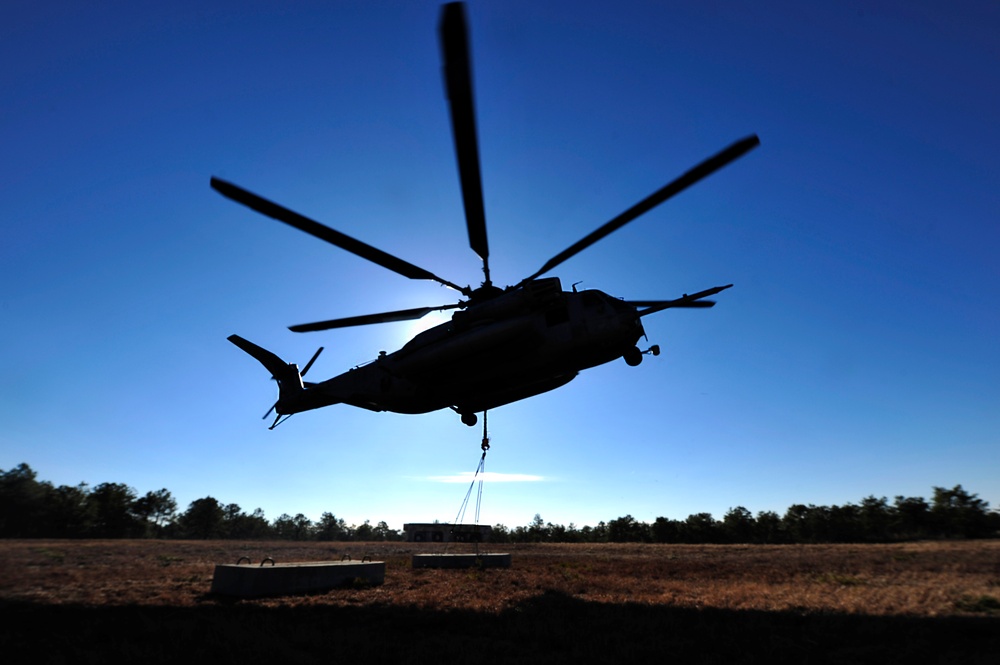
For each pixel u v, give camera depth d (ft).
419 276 35.24
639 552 137.59
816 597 44.65
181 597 45.73
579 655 26.91
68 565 68.80
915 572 65.26
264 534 452.76
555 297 37.29
